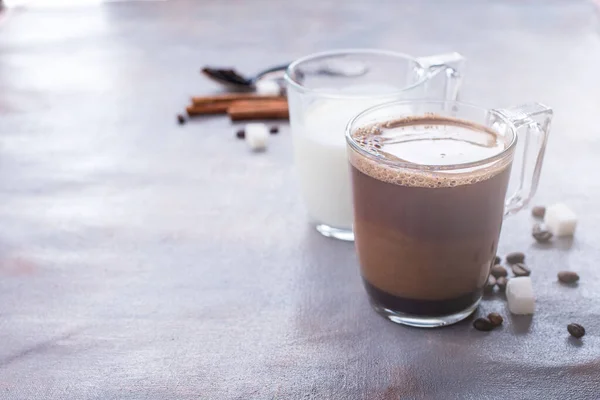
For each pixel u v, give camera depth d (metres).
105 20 1.20
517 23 1.10
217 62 0.97
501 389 0.53
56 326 0.58
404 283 0.56
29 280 0.62
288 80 0.64
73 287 0.61
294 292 0.60
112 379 0.54
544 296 0.59
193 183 0.72
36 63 1.00
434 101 0.58
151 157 0.76
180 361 0.55
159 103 0.86
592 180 0.70
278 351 0.56
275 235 0.66
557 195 0.69
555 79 0.88
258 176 0.73
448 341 0.56
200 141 0.79
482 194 0.54
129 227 0.67
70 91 0.90
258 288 0.60
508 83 0.87
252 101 0.84
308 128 0.62
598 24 1.09
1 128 0.82
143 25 1.16
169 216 0.68
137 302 0.60
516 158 0.69
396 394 0.53
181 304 0.59
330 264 0.62
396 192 0.54
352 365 0.55
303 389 0.53
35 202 0.70
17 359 0.56
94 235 0.66
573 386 0.53
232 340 0.56
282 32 1.09
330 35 1.06
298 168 0.65
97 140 0.79
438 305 0.56
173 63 0.98
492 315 0.57
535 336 0.56
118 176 0.73
